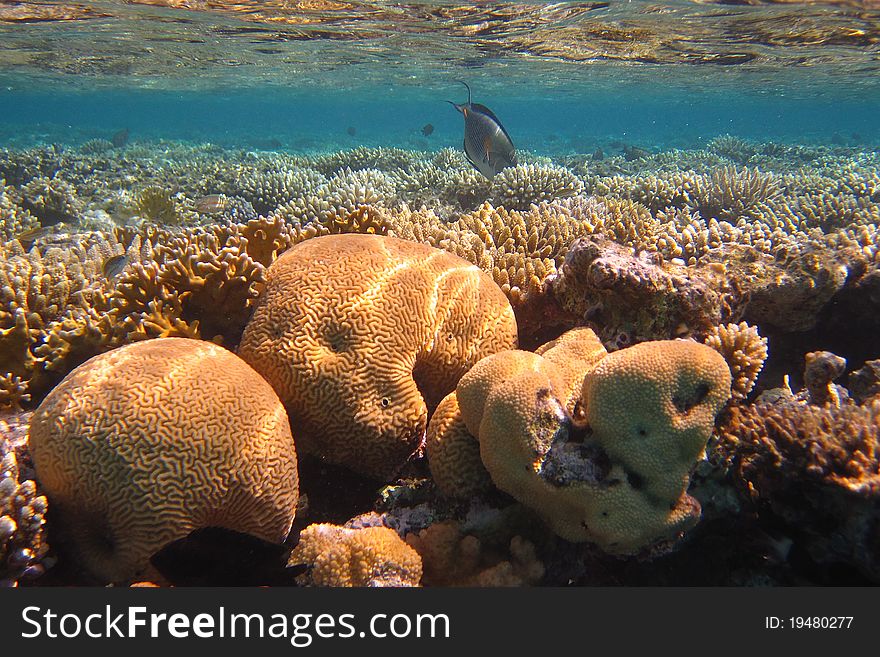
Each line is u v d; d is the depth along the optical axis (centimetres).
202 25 350
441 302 68
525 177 218
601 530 52
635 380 51
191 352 59
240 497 54
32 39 414
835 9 256
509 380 54
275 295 65
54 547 55
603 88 811
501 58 489
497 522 59
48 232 166
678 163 448
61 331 74
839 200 205
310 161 401
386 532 56
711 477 61
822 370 67
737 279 88
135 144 680
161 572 53
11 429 64
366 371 62
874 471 54
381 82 784
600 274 73
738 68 498
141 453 52
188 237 90
